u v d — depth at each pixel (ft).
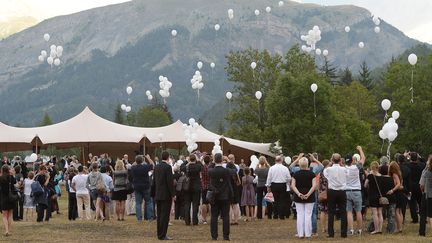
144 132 124.26
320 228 52.60
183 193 59.77
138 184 59.36
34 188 60.49
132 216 66.59
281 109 118.83
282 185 60.23
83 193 62.18
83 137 116.37
